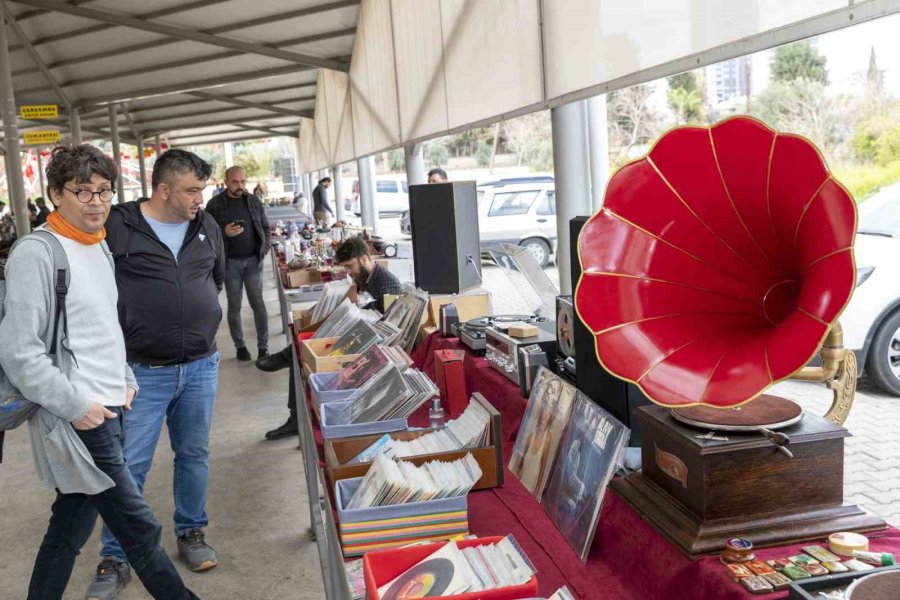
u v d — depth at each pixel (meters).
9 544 3.50
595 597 1.48
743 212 1.42
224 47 11.27
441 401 2.92
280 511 3.71
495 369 2.66
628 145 15.66
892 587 0.99
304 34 11.12
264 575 3.12
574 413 1.85
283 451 4.54
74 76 14.61
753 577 1.16
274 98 17.92
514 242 10.79
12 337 2.11
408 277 6.21
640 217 1.46
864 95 11.57
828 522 1.30
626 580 1.50
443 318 3.34
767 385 1.17
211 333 3.04
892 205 3.91
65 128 24.31
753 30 2.25
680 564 1.29
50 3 10.02
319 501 2.79
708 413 1.38
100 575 2.97
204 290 3.00
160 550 2.47
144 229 2.84
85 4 10.09
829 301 1.13
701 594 1.23
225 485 4.07
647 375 1.33
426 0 6.40
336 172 14.95
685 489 1.36
